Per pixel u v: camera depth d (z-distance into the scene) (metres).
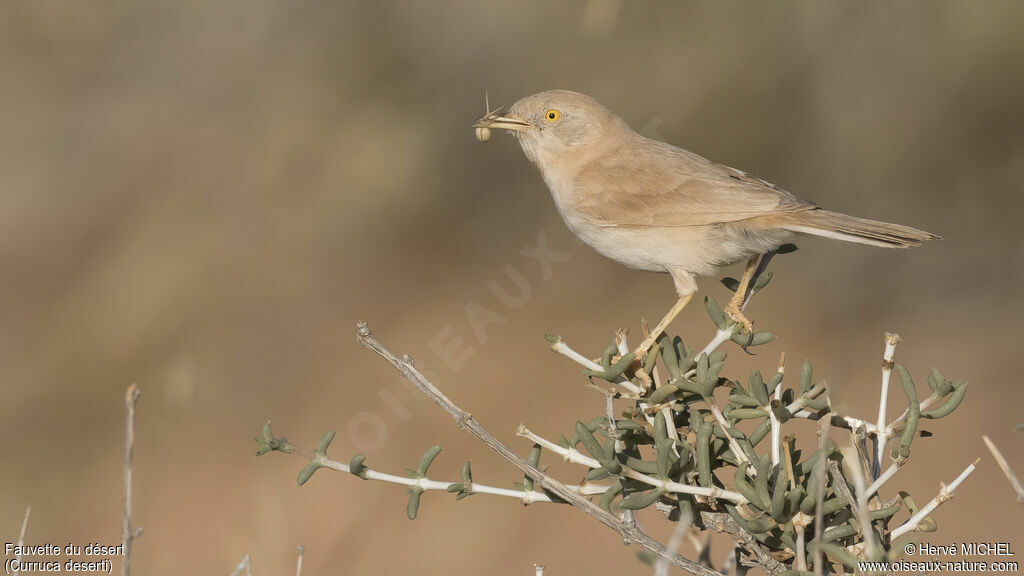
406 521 21.73
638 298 30.34
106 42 32.66
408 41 32.25
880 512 7.69
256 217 31.12
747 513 8.08
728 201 12.39
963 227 29.98
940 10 28.39
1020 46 27.95
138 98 32.66
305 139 31.77
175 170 31.89
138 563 20.06
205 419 25.22
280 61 32.53
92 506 22.61
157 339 28.30
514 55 31.75
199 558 20.11
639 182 12.95
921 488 22.23
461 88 32.19
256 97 32.31
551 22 31.34
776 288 31.34
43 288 29.75
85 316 28.72
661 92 30.59
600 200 13.02
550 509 22.06
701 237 12.59
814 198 30.38
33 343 27.98
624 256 13.13
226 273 30.20
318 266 31.03
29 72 32.50
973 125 29.09
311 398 26.47
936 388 8.05
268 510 19.03
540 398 26.16
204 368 26.73
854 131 29.81
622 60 30.88
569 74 31.27
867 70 29.36
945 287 30.09
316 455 8.30
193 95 32.47
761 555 8.16
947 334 28.80
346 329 28.97
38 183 32.16
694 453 8.41
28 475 23.78
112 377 26.91
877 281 30.45
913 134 29.47
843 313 29.97
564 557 20.53
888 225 11.84
